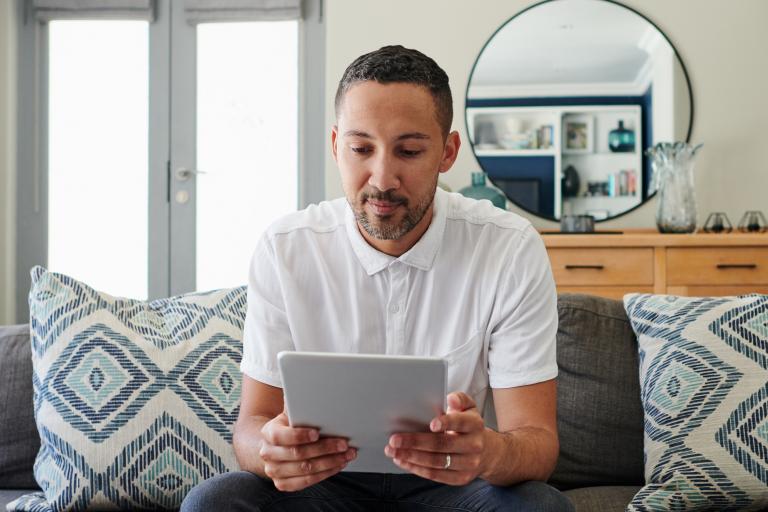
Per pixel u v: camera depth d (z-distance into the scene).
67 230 3.96
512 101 3.55
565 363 1.74
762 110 3.47
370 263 1.48
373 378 1.07
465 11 3.55
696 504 1.53
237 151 3.92
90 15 3.89
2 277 3.88
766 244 2.98
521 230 1.51
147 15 3.88
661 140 3.50
